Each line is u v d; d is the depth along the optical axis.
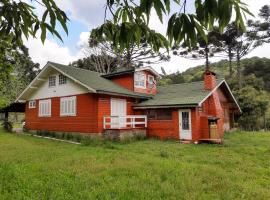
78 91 20.53
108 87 20.47
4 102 8.26
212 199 6.00
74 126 20.48
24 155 11.65
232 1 1.80
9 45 3.91
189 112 18.64
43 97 23.47
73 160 10.29
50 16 2.19
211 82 20.97
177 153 12.88
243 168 9.53
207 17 1.88
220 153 13.09
